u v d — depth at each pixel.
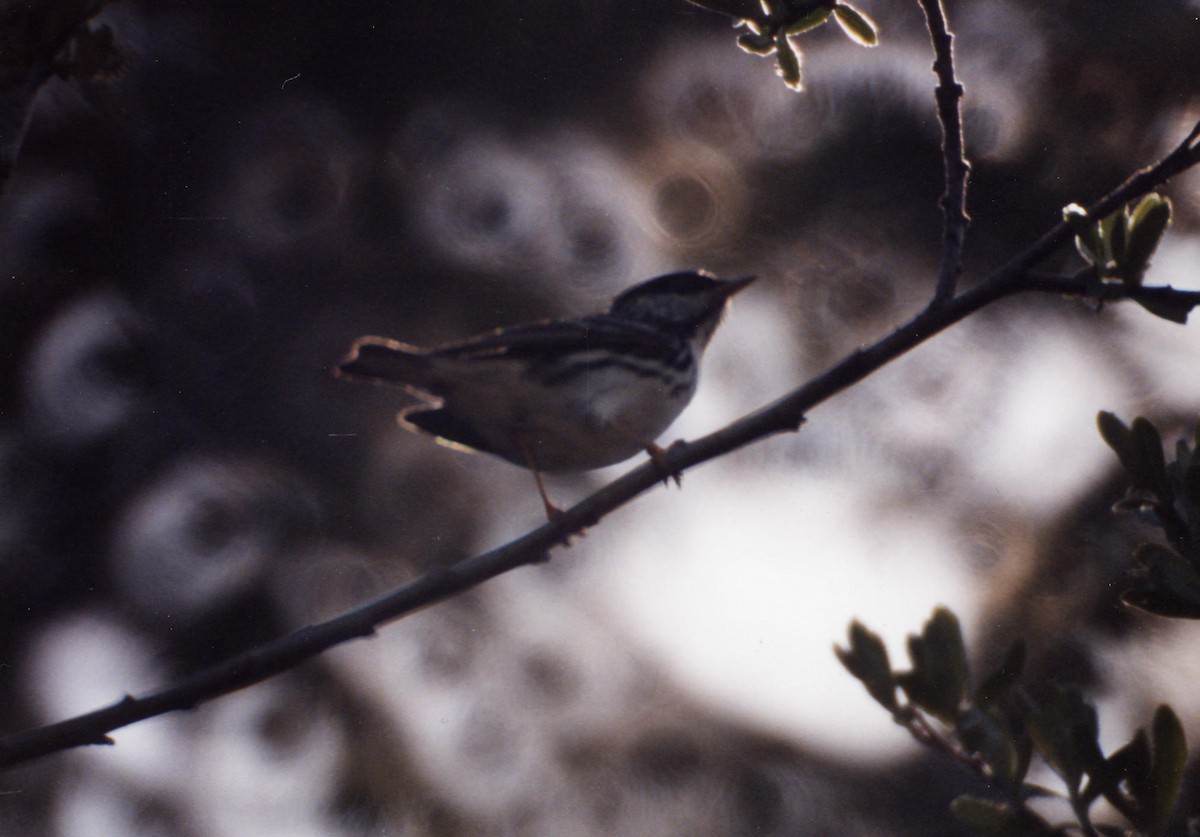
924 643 5.26
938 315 5.29
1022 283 5.28
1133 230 5.27
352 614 5.30
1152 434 4.98
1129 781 4.73
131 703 5.29
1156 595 4.90
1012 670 5.19
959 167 5.29
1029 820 4.91
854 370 5.30
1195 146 5.27
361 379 5.38
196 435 5.64
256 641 5.61
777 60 5.29
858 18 5.28
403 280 5.63
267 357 5.64
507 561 5.31
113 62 5.29
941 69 5.29
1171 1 5.55
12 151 5.28
